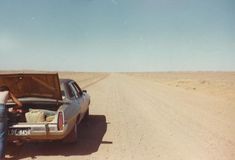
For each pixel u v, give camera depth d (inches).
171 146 311.6
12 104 316.8
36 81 306.5
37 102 321.4
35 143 324.5
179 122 439.2
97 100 741.9
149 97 818.2
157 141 332.8
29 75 300.0
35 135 267.7
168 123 432.8
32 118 285.7
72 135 310.8
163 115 503.5
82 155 281.0
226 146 310.2
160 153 286.8
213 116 489.1
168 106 618.5
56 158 271.6
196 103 668.1
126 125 421.1
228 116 487.5
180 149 300.4
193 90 1091.9
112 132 377.1
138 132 376.8
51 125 267.9
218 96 829.2
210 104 645.3
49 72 297.3
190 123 431.5
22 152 291.9
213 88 1120.8
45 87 312.5
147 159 268.8
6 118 261.6
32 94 325.1
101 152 290.8
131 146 312.0
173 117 482.3
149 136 355.6
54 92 315.6
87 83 1550.2
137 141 332.5
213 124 422.9
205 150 296.4
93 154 284.4
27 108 327.9
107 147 308.3
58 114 271.0
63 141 313.9
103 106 623.8
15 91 321.4
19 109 308.0
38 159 269.0
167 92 999.6
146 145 315.9
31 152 291.6
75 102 328.2
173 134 364.8
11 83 312.0
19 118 296.7
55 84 307.1
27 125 266.2
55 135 270.2
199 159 268.1
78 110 329.1
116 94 914.7
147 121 450.3
